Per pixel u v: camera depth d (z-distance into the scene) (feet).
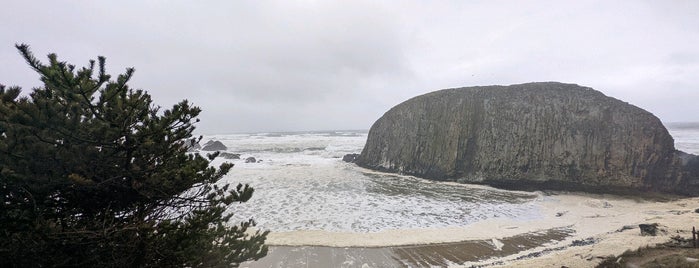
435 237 74.02
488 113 167.22
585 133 148.46
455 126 169.58
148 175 23.16
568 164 144.36
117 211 23.40
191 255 23.48
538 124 155.43
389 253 65.10
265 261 60.23
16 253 19.15
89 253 21.09
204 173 25.61
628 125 146.10
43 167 19.75
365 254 64.39
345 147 283.59
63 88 19.35
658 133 141.79
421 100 190.08
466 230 79.30
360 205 102.32
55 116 19.21
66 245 20.49
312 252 64.64
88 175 21.09
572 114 154.40
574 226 83.56
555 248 67.67
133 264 22.16
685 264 49.34
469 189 134.21
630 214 95.50
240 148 282.15
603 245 64.85
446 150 166.40
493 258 63.21
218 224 28.43
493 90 177.78
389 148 188.34
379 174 168.35
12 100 19.86
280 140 366.22
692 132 423.23
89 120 21.67
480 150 159.84
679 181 134.10
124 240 21.61
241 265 58.44
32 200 20.42
